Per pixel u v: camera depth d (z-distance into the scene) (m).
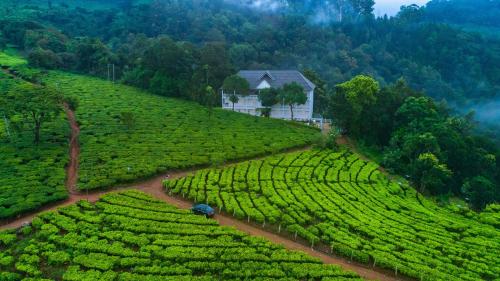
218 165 81.06
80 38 172.75
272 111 122.25
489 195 82.88
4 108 80.38
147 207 61.03
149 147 85.44
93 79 137.25
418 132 95.94
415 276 48.50
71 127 95.25
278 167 81.31
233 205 63.53
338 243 54.16
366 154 98.69
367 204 67.69
